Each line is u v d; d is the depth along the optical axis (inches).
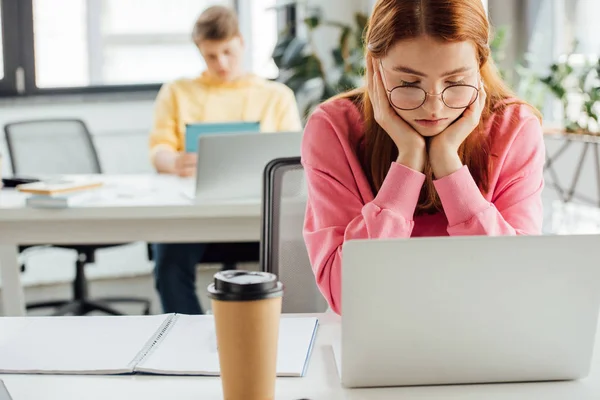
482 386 38.3
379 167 56.2
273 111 127.3
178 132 125.8
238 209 89.8
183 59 178.4
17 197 97.0
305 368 40.5
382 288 36.5
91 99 169.5
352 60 168.9
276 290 33.6
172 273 108.6
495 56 134.0
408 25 49.0
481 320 37.3
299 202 62.4
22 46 167.9
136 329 45.9
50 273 171.5
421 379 38.1
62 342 43.8
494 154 56.7
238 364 33.6
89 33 172.6
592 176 115.9
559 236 36.6
